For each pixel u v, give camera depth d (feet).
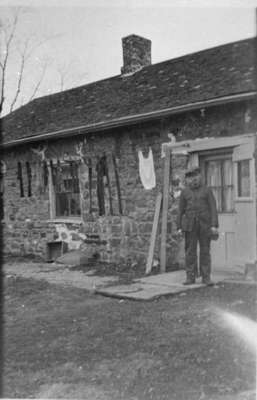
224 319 15.58
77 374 11.44
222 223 24.62
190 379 10.86
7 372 11.62
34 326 15.80
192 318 15.94
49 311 17.92
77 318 16.69
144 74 34.17
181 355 12.44
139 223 28.14
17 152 37.65
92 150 31.09
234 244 24.02
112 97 33.60
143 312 17.06
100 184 30.58
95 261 30.76
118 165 29.32
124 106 30.27
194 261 21.22
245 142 22.33
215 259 24.82
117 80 36.81
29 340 14.21
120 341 13.83
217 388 10.28
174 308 17.42
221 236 24.66
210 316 16.05
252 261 21.71
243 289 19.94
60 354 12.90
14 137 36.91
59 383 10.91
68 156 32.96
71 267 29.66
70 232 33.17
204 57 30.60
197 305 17.66
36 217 36.17
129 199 28.73
